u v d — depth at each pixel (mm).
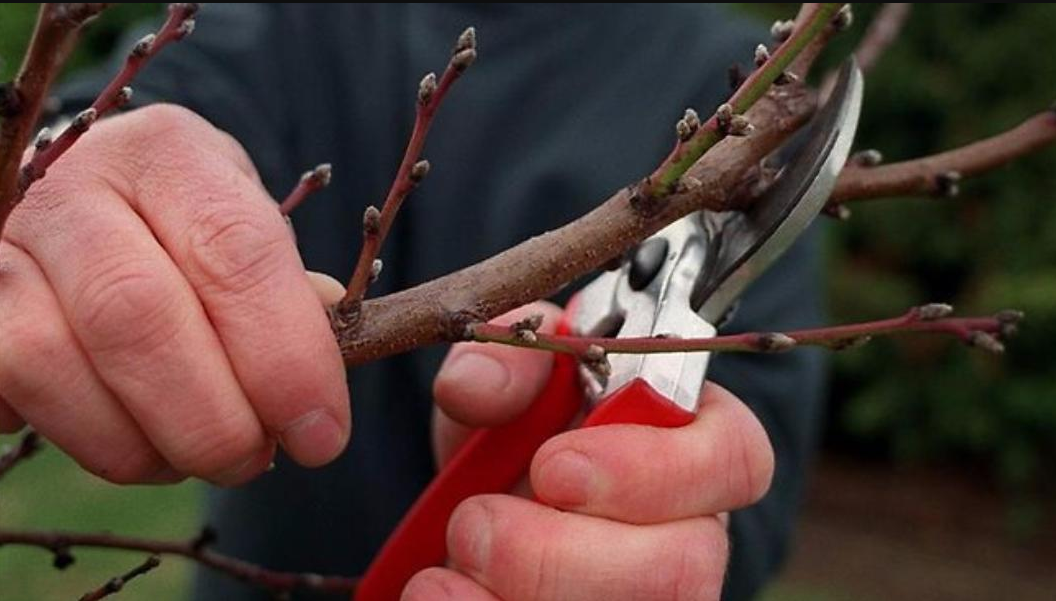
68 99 648
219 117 672
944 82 1780
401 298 374
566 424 431
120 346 348
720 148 384
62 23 304
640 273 419
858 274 1843
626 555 379
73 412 357
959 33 1780
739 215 408
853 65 397
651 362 397
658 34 719
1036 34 1740
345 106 707
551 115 700
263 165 678
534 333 365
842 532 1769
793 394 650
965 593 1632
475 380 422
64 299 353
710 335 396
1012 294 1693
